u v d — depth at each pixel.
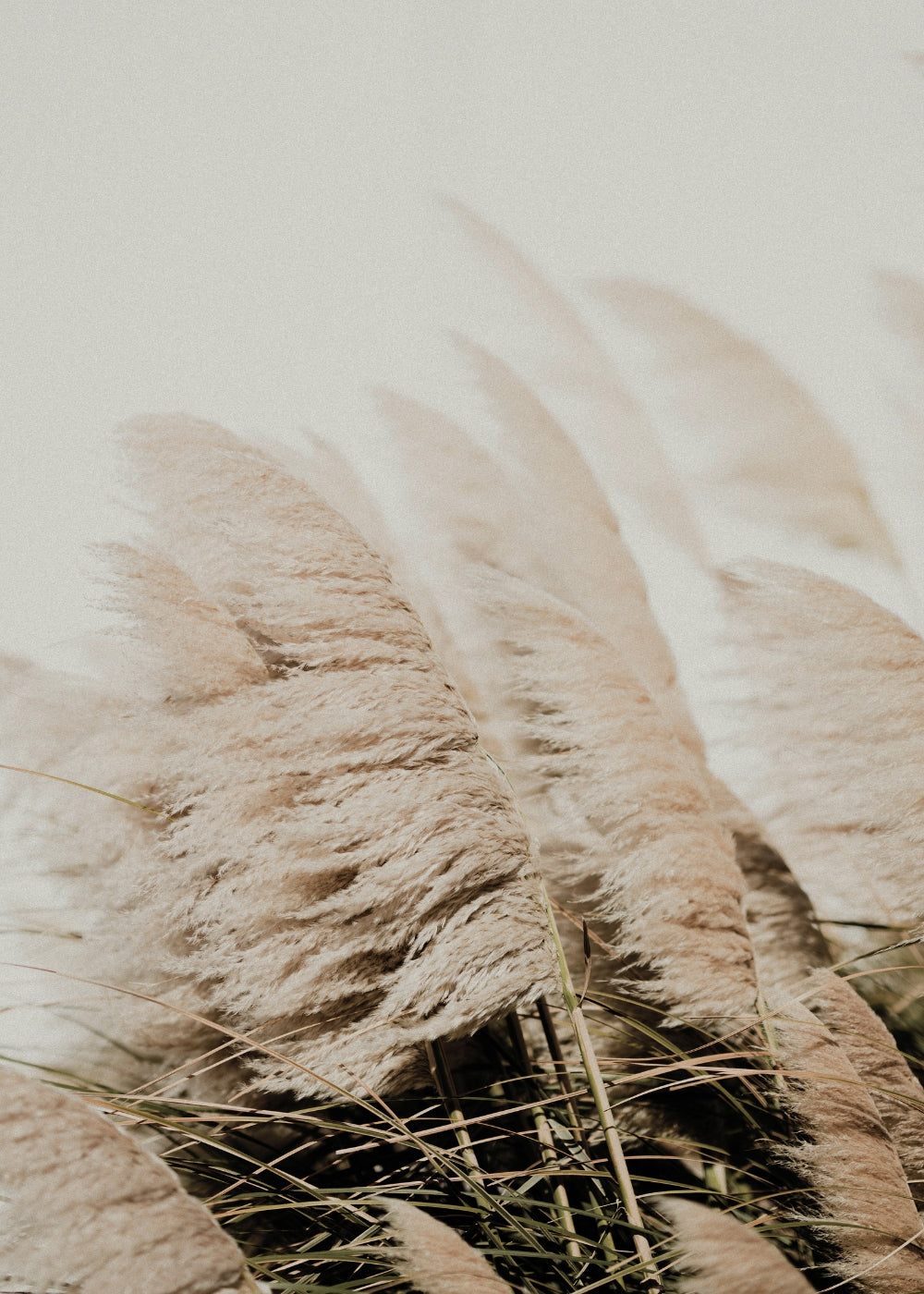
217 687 1.90
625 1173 1.86
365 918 1.87
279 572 1.89
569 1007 1.88
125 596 1.88
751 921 2.09
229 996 1.88
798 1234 1.94
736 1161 2.00
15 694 2.00
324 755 1.87
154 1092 1.98
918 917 1.99
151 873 1.89
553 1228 1.88
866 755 1.99
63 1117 1.71
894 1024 2.10
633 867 1.94
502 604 1.97
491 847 1.86
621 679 1.95
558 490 2.23
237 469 1.90
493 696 2.11
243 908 1.87
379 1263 1.84
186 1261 1.70
